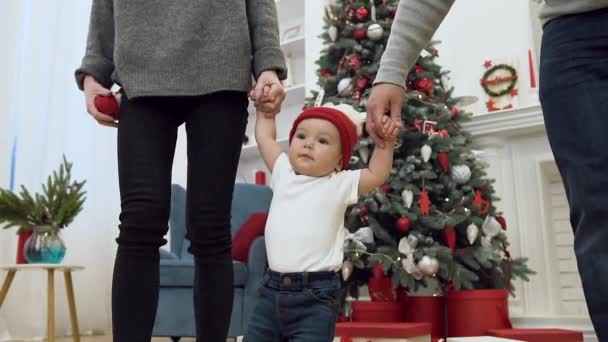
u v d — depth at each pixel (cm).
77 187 284
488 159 332
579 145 68
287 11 466
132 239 118
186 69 126
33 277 338
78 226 365
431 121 288
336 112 128
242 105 132
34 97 354
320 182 124
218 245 125
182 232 350
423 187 276
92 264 367
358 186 122
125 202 121
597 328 64
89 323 362
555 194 330
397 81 95
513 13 346
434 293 297
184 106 131
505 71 342
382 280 272
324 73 324
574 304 317
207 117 126
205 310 123
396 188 271
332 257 118
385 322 261
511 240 327
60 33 370
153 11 129
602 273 64
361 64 306
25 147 348
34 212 266
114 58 129
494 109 339
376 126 98
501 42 348
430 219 267
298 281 114
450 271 262
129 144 123
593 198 66
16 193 343
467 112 335
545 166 326
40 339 333
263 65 132
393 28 97
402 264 262
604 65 68
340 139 126
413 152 286
